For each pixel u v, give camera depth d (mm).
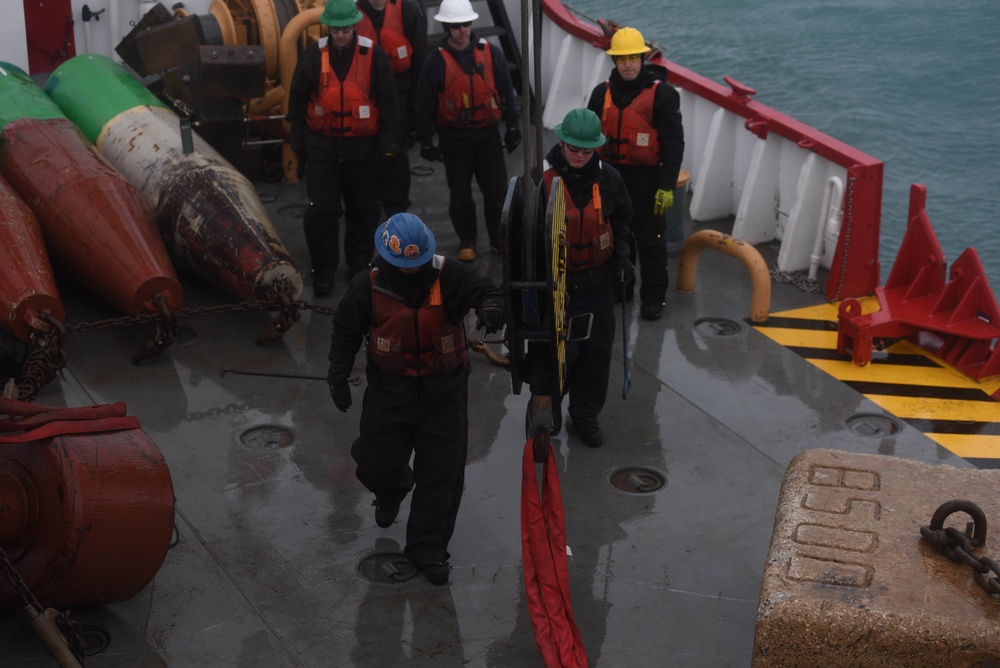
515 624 4730
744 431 6242
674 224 8359
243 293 7086
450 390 4766
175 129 7918
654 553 5195
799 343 7254
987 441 6180
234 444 5949
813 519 4293
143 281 6594
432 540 4949
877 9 27719
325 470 5762
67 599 4539
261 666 4445
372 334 4680
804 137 8055
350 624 4695
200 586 4891
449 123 7816
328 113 7312
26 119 7508
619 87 7113
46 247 6977
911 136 21156
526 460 4691
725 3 28828
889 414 6438
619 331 7352
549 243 3967
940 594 3902
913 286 7211
